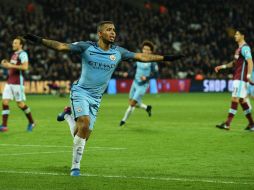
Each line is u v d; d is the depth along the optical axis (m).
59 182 9.56
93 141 15.39
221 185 9.37
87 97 10.48
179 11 58.53
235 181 9.73
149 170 10.85
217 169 10.98
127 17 54.53
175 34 54.22
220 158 12.42
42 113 25.56
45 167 11.11
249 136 16.59
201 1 59.09
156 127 19.33
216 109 28.55
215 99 38.22
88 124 10.27
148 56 10.77
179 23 55.88
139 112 26.53
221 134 17.12
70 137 16.27
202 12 57.59
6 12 50.38
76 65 46.38
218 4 58.41
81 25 51.97
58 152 13.25
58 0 54.44
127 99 37.81
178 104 32.62
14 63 17.52
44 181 9.64
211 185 9.37
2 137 16.28
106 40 10.34
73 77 45.56
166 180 9.80
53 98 39.38
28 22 49.69
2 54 44.69
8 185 9.29
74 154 10.21
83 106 10.31
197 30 54.97
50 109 28.23
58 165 11.38
